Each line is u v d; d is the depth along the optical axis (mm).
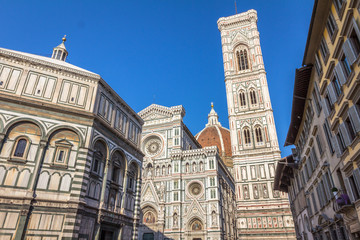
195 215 71625
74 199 26688
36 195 25719
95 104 32500
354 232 21281
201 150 79062
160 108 91938
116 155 35844
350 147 20719
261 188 69688
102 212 30031
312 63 28016
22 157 26516
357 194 20812
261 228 65312
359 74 18078
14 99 27750
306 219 40969
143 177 82562
